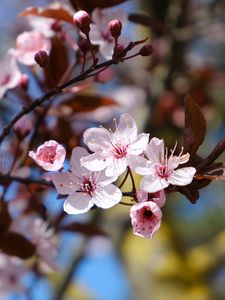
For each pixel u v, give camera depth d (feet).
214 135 2.70
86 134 1.01
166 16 2.11
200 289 2.82
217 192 3.12
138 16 1.37
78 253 1.94
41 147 1.00
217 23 2.17
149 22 1.38
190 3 2.16
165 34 2.19
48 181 1.21
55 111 1.42
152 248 2.90
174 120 2.19
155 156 0.97
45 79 1.33
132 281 2.85
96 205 1.02
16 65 1.35
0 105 1.70
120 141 1.00
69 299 2.90
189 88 2.26
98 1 1.28
